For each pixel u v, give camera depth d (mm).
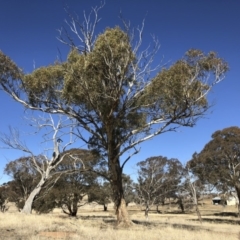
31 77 20594
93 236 12703
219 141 44156
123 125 20969
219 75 18891
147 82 19500
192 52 18688
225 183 44250
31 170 47844
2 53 19922
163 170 47750
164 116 19516
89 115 20438
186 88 17922
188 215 61406
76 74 18219
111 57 17656
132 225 19344
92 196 43562
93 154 22766
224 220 46812
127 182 47250
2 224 15180
